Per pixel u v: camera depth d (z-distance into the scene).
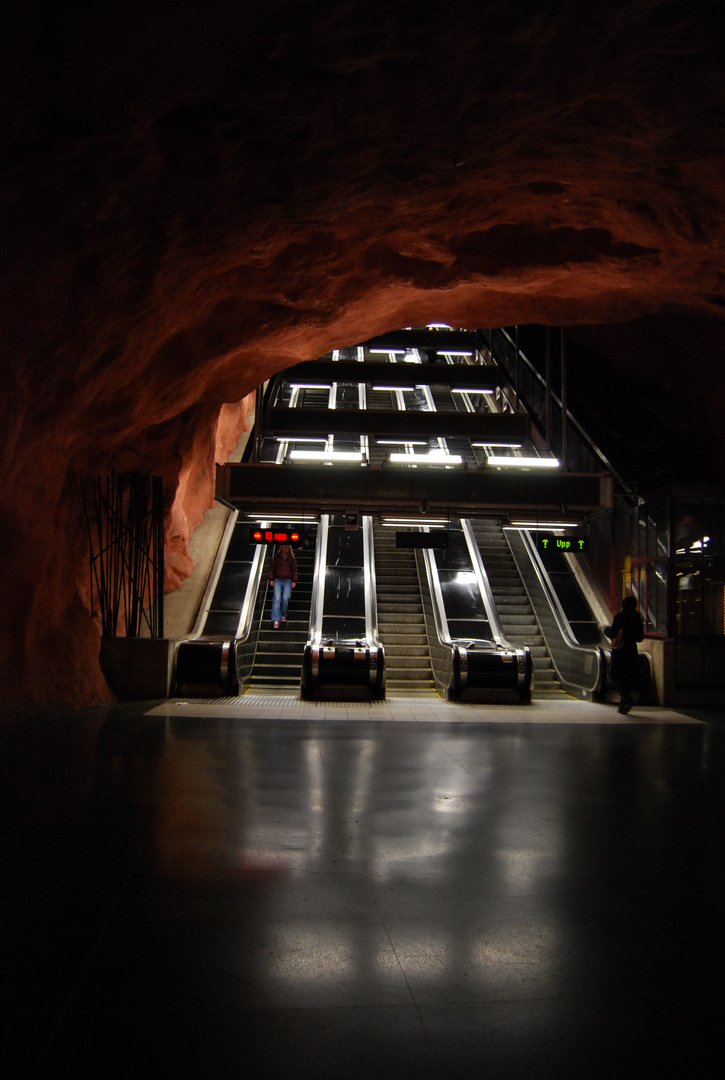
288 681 13.12
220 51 4.33
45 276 5.69
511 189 7.06
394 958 2.97
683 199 6.97
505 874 3.95
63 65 4.08
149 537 12.39
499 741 8.09
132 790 5.48
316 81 4.78
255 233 6.68
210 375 11.08
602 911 3.49
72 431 8.81
